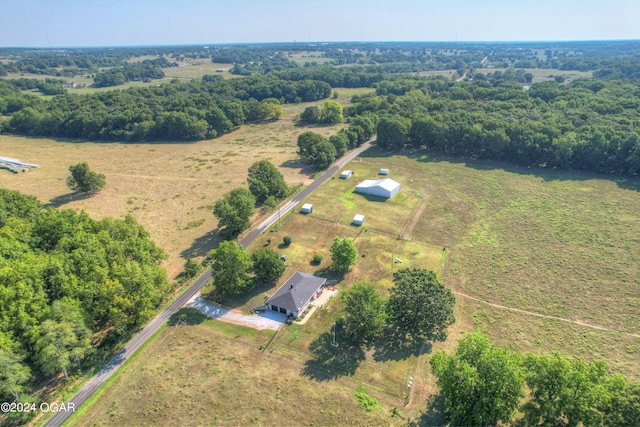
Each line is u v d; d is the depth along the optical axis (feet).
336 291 230.07
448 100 588.91
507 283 235.40
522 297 223.10
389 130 476.13
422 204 340.80
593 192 350.23
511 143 426.92
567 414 131.75
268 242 282.15
